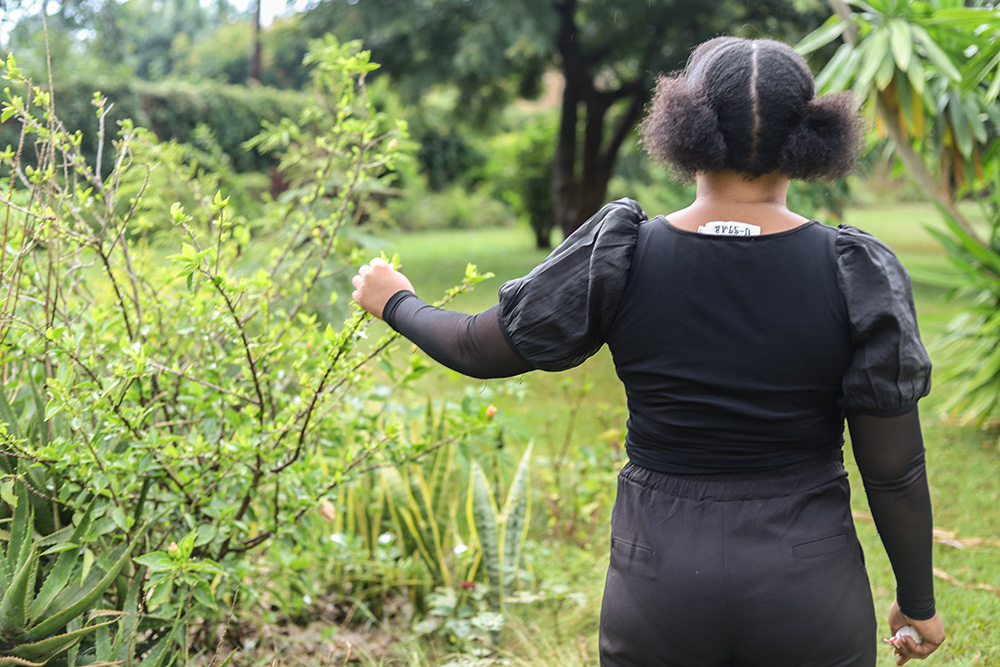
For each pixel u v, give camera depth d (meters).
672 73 1.39
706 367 1.23
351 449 2.52
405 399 3.92
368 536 3.29
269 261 3.55
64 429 2.18
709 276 1.24
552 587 2.90
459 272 14.28
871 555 3.38
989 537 3.57
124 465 2.09
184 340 2.58
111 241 2.55
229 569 2.25
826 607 1.22
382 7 13.98
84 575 1.96
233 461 2.29
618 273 1.27
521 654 2.73
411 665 2.63
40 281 2.30
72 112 11.45
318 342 2.69
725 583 1.22
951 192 4.72
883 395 1.17
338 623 3.00
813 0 12.67
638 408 1.32
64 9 15.47
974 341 5.41
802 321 1.21
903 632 1.41
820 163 1.24
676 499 1.27
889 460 1.21
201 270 2.01
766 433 1.23
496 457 3.30
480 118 18.56
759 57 1.27
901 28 3.86
